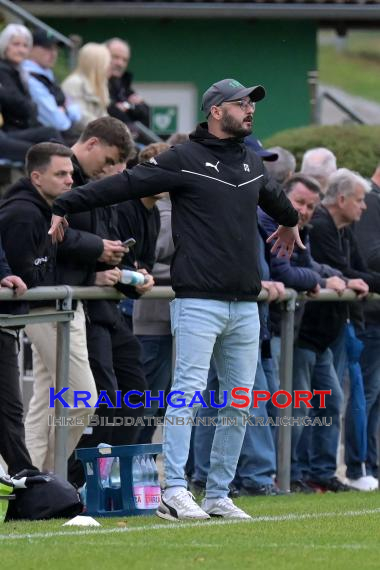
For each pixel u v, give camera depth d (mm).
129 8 74312
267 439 33531
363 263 38062
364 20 77938
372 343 38250
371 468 38594
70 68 60188
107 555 21797
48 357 30203
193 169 26422
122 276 30422
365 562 21562
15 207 29172
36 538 23703
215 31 77875
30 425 31234
